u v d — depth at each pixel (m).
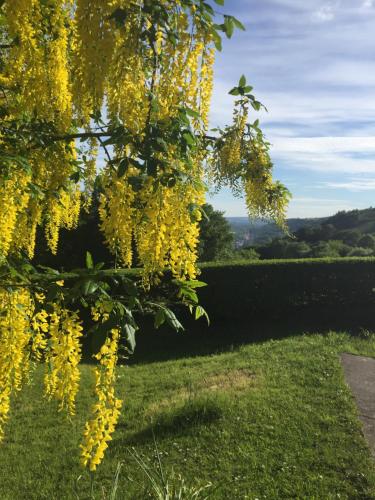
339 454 4.13
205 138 2.68
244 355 7.41
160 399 5.89
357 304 9.89
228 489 3.75
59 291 1.80
